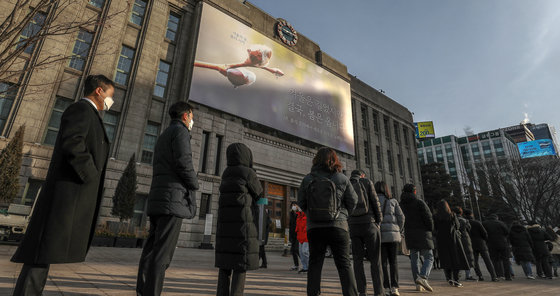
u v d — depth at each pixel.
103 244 10.89
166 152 2.81
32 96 12.64
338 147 24.59
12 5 12.38
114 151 14.41
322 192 3.00
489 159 32.19
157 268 2.45
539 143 62.69
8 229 8.33
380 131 30.64
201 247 14.55
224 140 17.72
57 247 1.84
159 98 16.66
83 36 14.76
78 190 2.03
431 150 103.81
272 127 20.05
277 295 3.93
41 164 12.48
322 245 3.07
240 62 19.48
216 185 16.64
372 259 3.85
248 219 2.92
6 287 3.12
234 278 2.80
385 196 4.64
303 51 25.16
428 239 4.96
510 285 6.32
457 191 39.62
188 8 19.05
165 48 17.69
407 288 5.34
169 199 2.63
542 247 8.62
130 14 16.81
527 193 27.91
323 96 24.86
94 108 2.30
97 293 3.20
